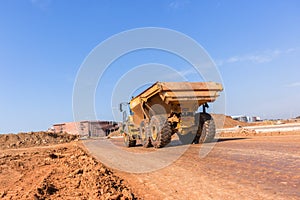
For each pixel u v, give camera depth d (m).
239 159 8.48
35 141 38.00
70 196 5.85
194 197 5.06
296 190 4.82
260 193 4.85
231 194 4.96
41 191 6.29
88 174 7.77
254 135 19.45
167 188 5.93
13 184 7.83
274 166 6.95
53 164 11.43
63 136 43.47
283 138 14.41
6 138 38.81
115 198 5.27
